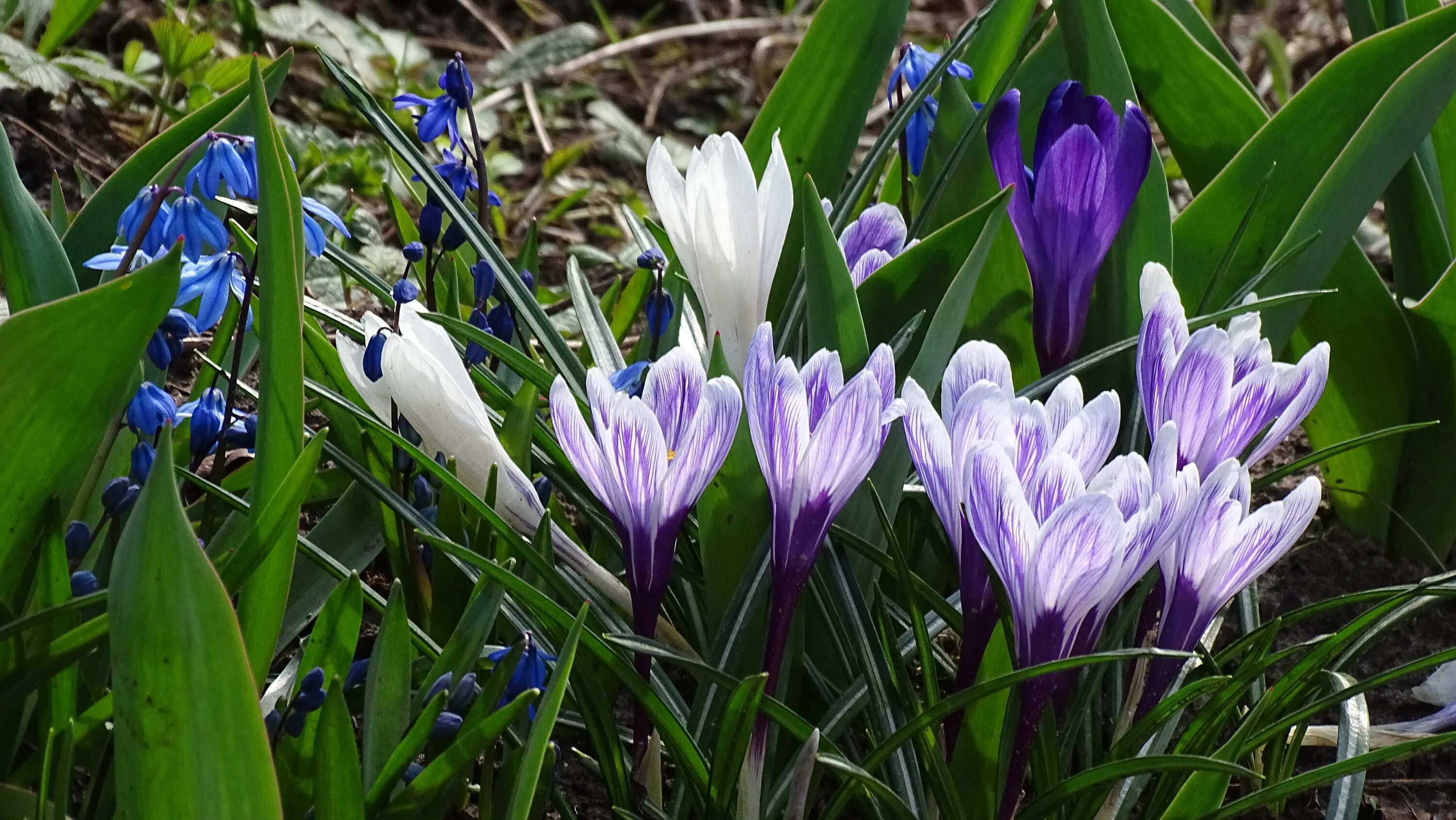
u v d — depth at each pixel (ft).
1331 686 2.17
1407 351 2.54
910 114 2.35
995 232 2.09
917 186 2.42
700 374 1.98
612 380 2.14
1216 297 2.43
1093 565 1.88
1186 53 2.48
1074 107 2.15
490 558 2.15
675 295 2.39
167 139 2.24
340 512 2.20
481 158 2.31
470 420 2.06
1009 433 1.93
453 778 1.94
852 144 2.45
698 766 2.01
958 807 2.02
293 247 1.91
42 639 1.99
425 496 2.18
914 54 2.44
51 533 1.97
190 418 2.18
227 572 1.92
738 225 2.10
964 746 2.04
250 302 2.15
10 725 2.01
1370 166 2.34
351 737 1.91
